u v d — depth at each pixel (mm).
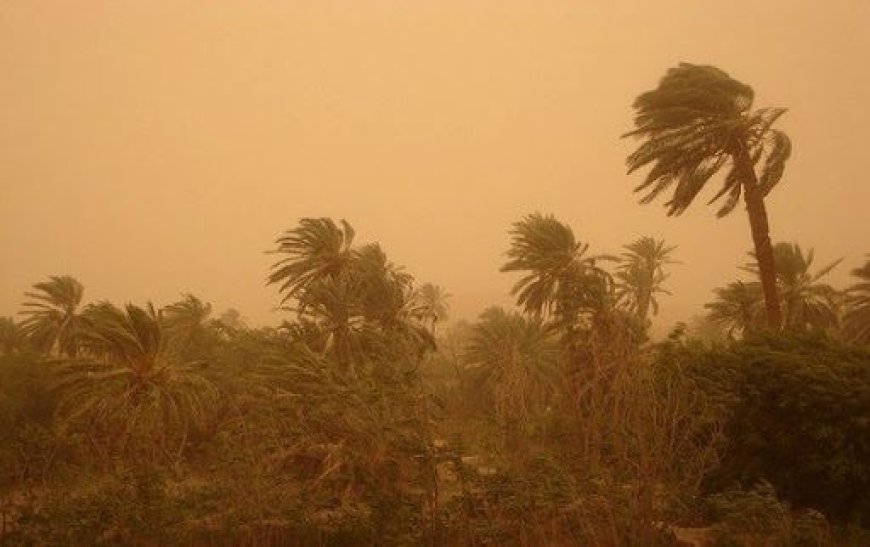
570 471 16266
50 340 34375
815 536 14773
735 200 25094
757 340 20266
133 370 24016
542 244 28812
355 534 16484
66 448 22250
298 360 21906
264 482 16766
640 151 25344
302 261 29734
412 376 19297
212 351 32938
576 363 23781
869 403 16234
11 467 20375
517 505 15781
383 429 17297
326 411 17859
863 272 32031
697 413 17047
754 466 17766
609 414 16734
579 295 26234
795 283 31719
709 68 24562
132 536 16406
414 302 30984
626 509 15156
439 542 16266
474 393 31594
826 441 16531
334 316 26625
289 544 16625
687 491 16109
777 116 24000
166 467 19719
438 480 17594
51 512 16641
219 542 16469
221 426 23641
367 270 29297
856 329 31953
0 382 28016
